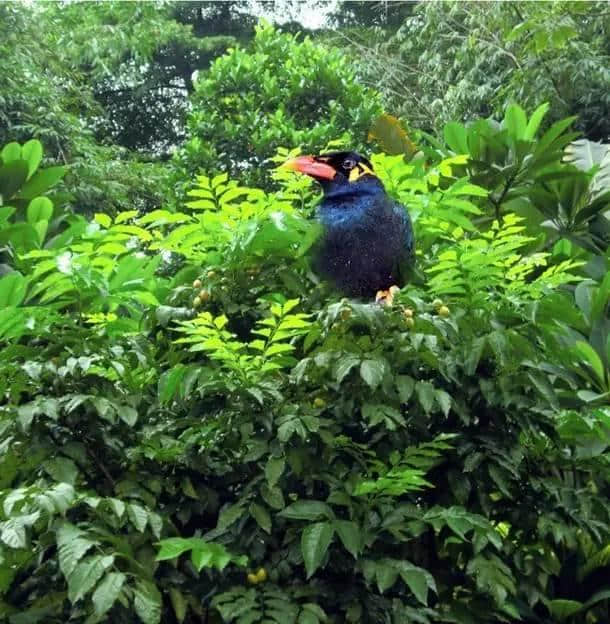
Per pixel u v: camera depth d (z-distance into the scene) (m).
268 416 3.02
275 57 10.38
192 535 3.25
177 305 3.51
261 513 2.97
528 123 5.29
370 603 3.03
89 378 3.09
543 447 3.51
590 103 11.51
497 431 3.31
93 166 10.77
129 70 15.83
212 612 3.07
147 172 11.89
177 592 2.97
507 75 12.50
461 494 3.25
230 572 3.06
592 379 4.13
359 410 3.18
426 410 2.98
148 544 2.98
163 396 3.09
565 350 4.03
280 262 3.57
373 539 2.98
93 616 2.62
